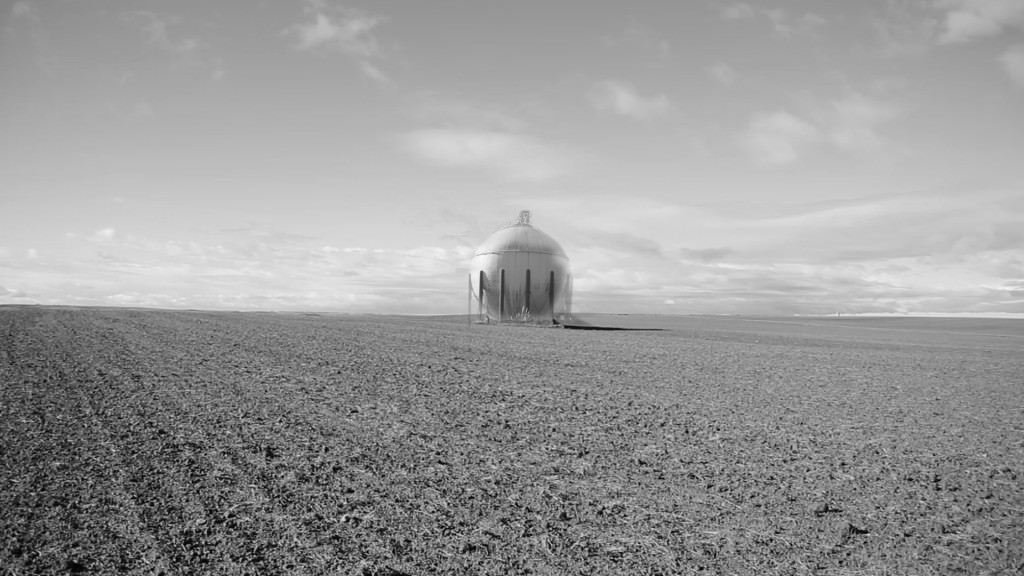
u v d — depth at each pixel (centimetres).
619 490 657
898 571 494
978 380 1609
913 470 757
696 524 573
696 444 853
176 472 657
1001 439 928
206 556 472
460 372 1459
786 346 2602
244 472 664
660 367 1689
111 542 490
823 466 765
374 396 1113
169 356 1539
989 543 549
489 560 486
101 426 833
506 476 688
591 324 4403
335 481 648
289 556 477
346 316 4262
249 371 1339
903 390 1401
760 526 573
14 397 993
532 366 1622
